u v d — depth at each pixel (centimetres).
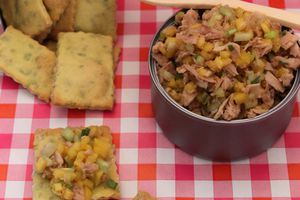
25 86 37
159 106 34
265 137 34
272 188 35
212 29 32
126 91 38
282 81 32
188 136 34
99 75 37
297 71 33
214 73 32
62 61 37
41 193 34
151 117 37
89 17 38
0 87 38
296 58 33
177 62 33
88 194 34
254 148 35
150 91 38
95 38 38
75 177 34
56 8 37
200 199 35
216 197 35
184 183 35
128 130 37
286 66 33
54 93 36
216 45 32
